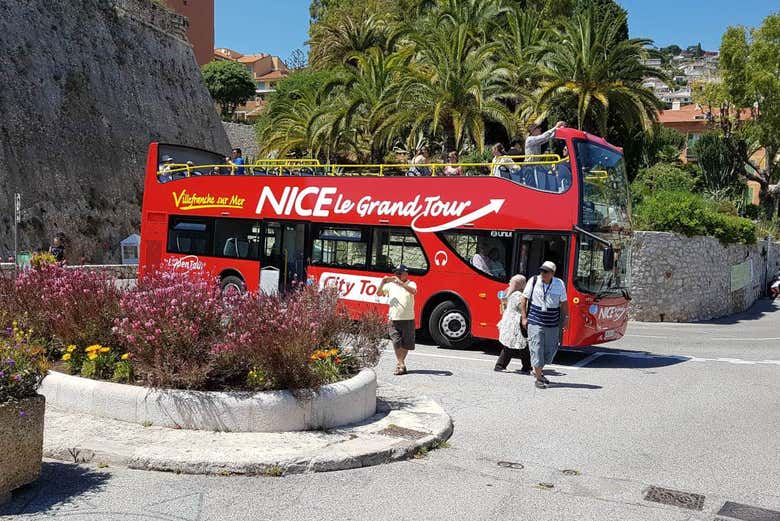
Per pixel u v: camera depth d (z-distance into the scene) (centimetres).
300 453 648
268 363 732
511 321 1194
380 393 955
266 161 1850
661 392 1098
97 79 3941
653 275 2408
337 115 3322
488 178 1433
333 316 882
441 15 4019
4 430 527
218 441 675
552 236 1336
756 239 3297
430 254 1478
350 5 6825
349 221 1591
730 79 4562
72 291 854
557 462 704
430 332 1488
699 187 4331
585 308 1309
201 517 522
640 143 3759
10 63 3359
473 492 603
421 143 3569
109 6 4238
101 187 3753
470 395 1018
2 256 2978
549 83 3139
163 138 4428
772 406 1010
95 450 633
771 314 2980
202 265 1836
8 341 603
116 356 805
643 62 3350
